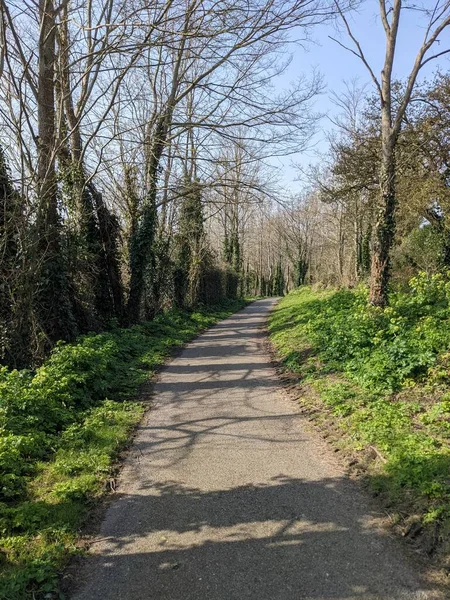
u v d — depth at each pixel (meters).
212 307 30.89
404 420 5.88
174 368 11.39
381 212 11.88
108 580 3.44
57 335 11.05
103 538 4.04
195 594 3.22
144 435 6.66
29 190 9.91
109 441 6.26
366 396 6.99
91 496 4.80
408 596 3.07
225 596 3.18
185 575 3.45
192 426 6.93
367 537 3.80
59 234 11.45
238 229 46.50
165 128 15.96
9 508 4.39
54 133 10.92
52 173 10.45
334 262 38.88
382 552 3.58
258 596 3.16
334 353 9.46
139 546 3.88
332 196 22.00
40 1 10.34
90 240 15.38
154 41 10.05
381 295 11.87
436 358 7.19
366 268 27.75
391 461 4.89
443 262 15.98
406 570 3.34
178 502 4.61
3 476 4.91
